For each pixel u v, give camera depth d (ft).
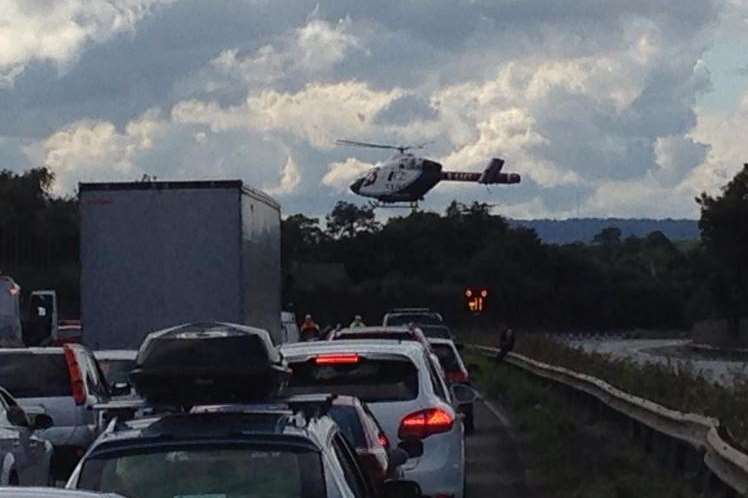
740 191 494.59
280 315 238.68
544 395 276.62
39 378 146.30
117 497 45.39
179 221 195.52
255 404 70.54
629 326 641.40
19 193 625.00
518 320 655.35
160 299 195.52
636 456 156.25
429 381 111.45
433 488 107.34
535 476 162.61
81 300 195.93
